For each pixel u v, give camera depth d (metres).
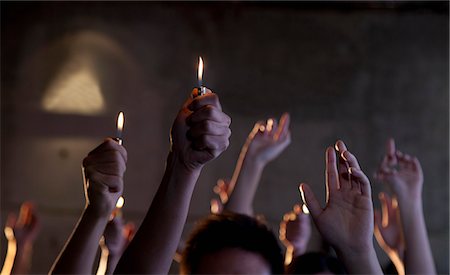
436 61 7.33
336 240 1.17
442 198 7.23
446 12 7.34
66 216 7.05
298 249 2.29
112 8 7.29
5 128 7.09
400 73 7.32
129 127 7.15
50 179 7.09
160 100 7.21
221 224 1.32
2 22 7.19
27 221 2.44
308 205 1.20
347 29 7.36
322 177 7.20
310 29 7.35
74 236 1.20
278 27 7.34
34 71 7.18
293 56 7.32
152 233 1.18
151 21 7.29
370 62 7.32
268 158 2.29
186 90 7.23
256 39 7.31
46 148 7.11
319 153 7.22
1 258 6.89
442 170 7.24
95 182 1.15
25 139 7.11
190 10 7.32
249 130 7.19
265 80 7.28
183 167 1.15
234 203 2.24
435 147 7.25
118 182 1.16
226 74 7.27
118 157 1.16
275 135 2.32
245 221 1.33
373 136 7.25
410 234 2.04
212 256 1.28
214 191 7.07
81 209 7.09
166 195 1.17
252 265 1.27
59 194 7.09
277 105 7.25
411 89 7.31
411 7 7.36
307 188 1.20
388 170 2.11
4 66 7.15
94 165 1.15
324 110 7.27
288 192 7.18
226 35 7.30
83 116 7.14
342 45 7.34
